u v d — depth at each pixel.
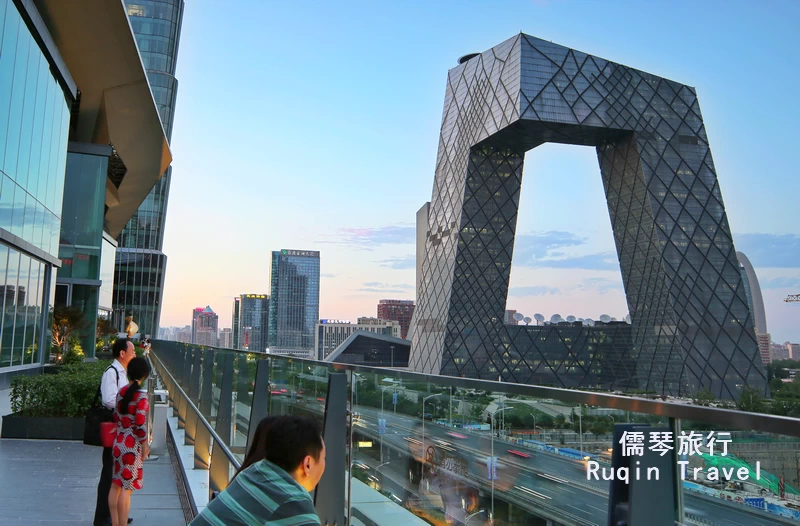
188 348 14.56
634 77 131.25
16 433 12.41
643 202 126.62
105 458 6.52
